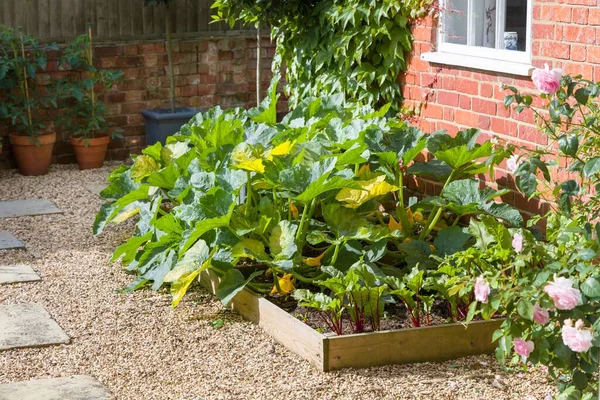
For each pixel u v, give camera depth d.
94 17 10.08
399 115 6.98
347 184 5.32
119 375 4.65
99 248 7.04
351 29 7.10
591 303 3.47
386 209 7.05
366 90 7.15
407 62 6.86
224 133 6.54
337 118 6.46
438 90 6.54
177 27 10.46
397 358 4.73
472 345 4.82
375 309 4.89
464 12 6.36
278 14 7.57
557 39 5.38
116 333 5.25
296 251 5.48
